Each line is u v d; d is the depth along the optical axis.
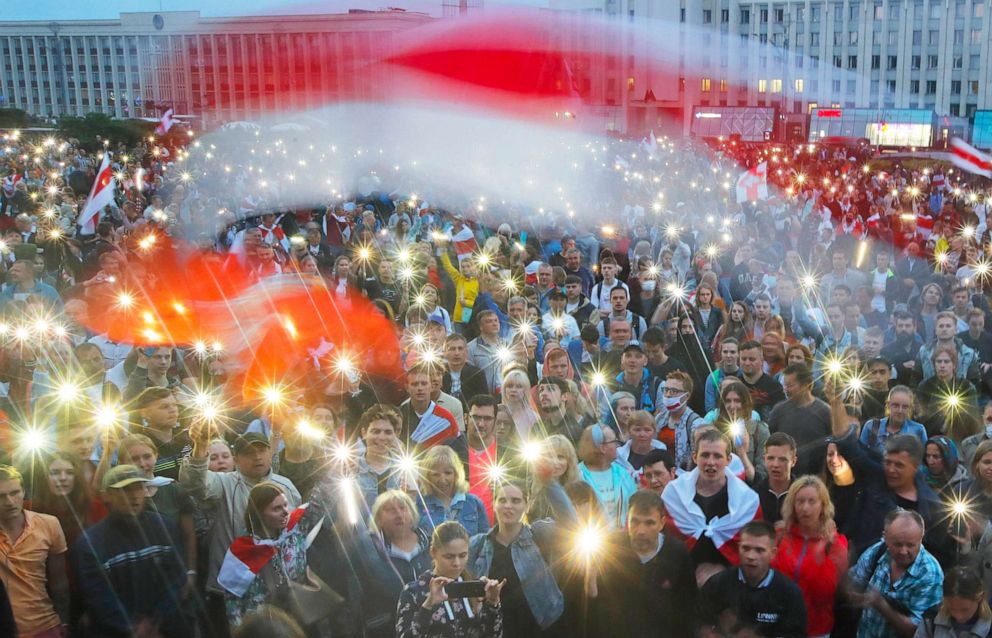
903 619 4.78
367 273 11.13
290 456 5.92
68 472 5.22
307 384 7.34
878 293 10.95
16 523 4.82
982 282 11.42
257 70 99.88
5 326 7.48
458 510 5.36
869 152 40.22
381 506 4.89
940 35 79.88
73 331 8.48
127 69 104.81
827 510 4.93
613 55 86.69
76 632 4.76
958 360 8.53
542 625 4.64
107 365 8.34
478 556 4.75
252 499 4.78
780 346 8.58
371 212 16.14
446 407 7.12
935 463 6.03
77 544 4.74
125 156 32.19
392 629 4.81
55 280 12.03
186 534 5.13
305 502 5.51
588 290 12.38
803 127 64.94
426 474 5.37
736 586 4.64
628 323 8.70
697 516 5.28
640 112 86.44
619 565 4.75
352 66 96.44
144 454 5.08
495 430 6.61
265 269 11.90
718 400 7.22
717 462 5.26
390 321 9.78
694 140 48.59
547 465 5.21
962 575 4.52
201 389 7.41
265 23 98.75
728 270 13.48
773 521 5.61
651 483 5.63
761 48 83.88
